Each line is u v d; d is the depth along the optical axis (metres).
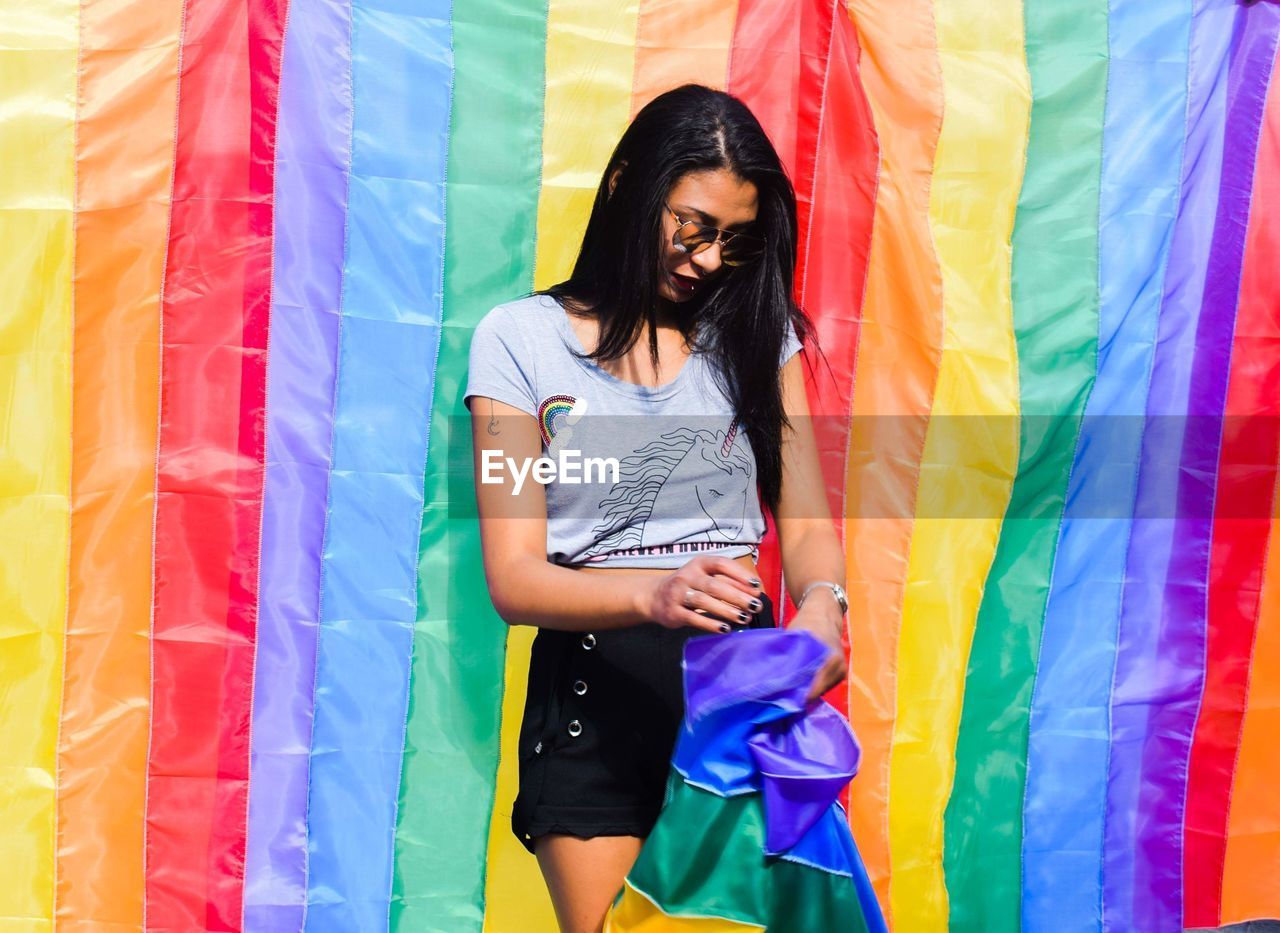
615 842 1.67
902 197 2.48
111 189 2.28
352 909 2.29
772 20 2.48
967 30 2.54
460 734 2.35
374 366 2.35
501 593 1.63
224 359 2.29
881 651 2.45
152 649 2.26
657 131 1.74
